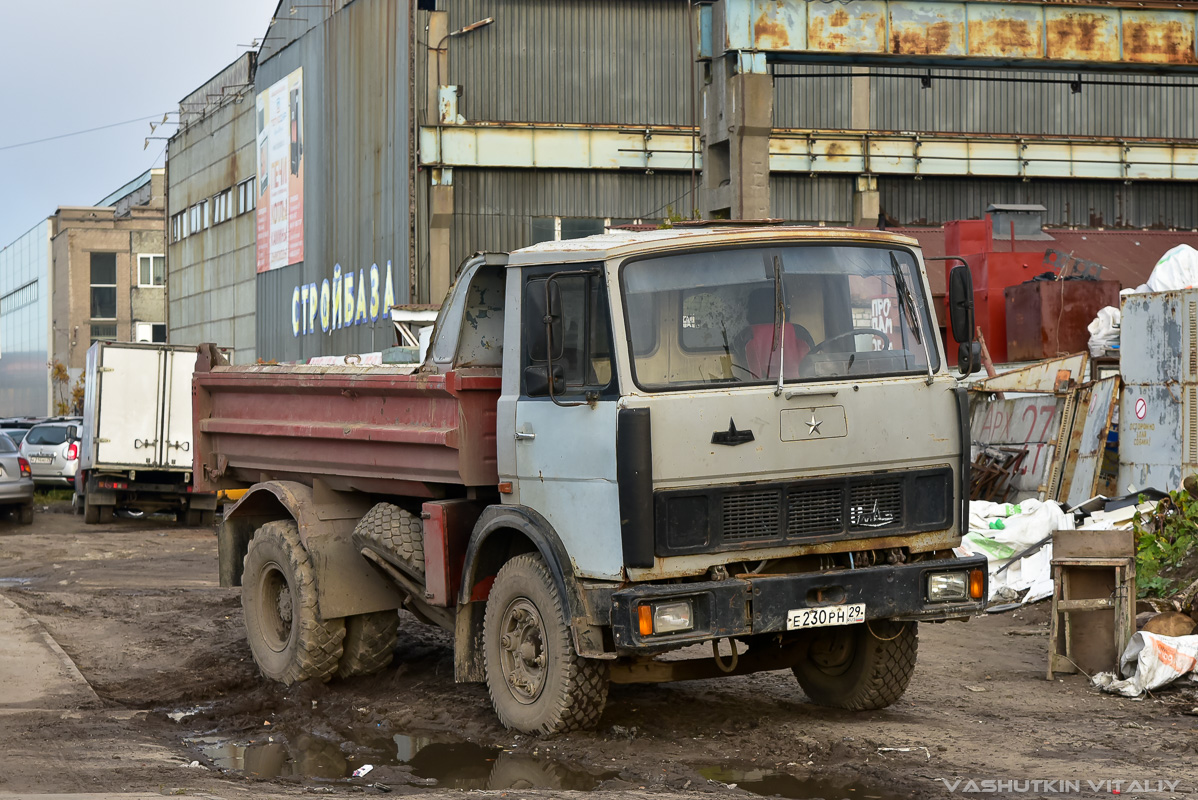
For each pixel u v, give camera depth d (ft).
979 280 74.79
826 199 138.62
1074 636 29.50
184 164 222.69
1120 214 144.46
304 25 162.61
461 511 25.75
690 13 70.64
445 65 132.57
